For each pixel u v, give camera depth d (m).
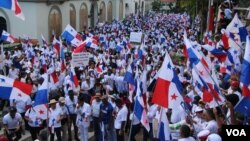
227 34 13.88
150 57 19.86
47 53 21.17
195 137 8.07
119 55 20.81
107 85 15.12
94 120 11.87
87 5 48.84
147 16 65.06
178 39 33.31
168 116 10.05
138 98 8.98
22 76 14.67
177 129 8.54
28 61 19.47
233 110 7.38
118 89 15.98
